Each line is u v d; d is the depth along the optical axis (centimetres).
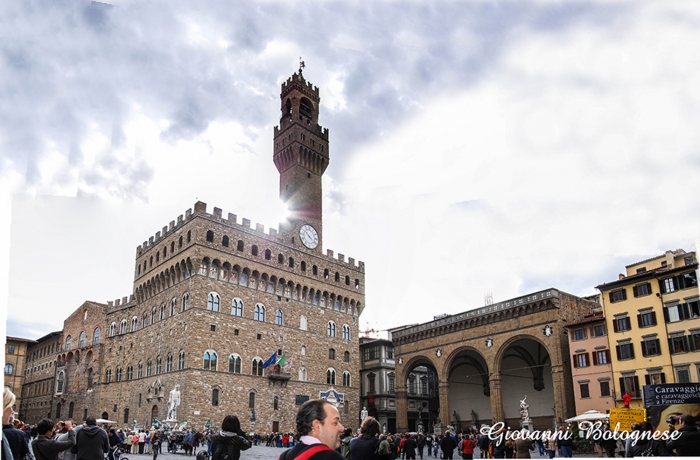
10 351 12812
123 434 6188
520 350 9994
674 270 7075
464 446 4175
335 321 11450
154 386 9419
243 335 9612
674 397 2983
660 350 7106
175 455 6341
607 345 7731
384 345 12538
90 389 10850
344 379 11288
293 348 10381
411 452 5259
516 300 8994
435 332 10281
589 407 7769
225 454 1402
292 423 9938
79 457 1630
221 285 9525
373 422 1475
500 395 9069
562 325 8481
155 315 10006
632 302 7531
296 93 11900
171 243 9962
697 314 6844
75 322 11862
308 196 11569
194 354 8819
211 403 8825
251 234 10238
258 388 9569
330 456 716
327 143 12262
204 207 9569
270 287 10350
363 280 12381
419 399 12738
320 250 11538
